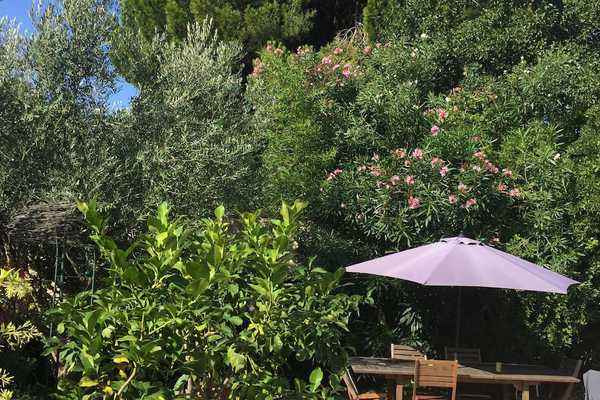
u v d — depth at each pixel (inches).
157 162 260.4
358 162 337.1
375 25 481.7
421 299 350.6
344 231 348.5
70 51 260.1
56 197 245.6
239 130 317.7
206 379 170.9
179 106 279.9
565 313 328.2
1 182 247.4
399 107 335.9
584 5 386.3
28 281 226.1
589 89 355.3
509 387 319.3
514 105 354.6
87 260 260.7
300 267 190.5
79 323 164.2
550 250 327.0
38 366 252.7
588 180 331.0
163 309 160.7
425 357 310.3
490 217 331.6
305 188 329.1
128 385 163.6
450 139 321.7
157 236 172.6
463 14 410.6
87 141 260.2
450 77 396.8
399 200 320.8
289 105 343.9
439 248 273.7
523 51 389.1
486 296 351.9
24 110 250.8
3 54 255.0
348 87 363.6
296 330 175.9
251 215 191.9
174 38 504.1
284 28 526.6
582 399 338.3
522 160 328.2
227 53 317.1
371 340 341.7
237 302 180.4
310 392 175.0
